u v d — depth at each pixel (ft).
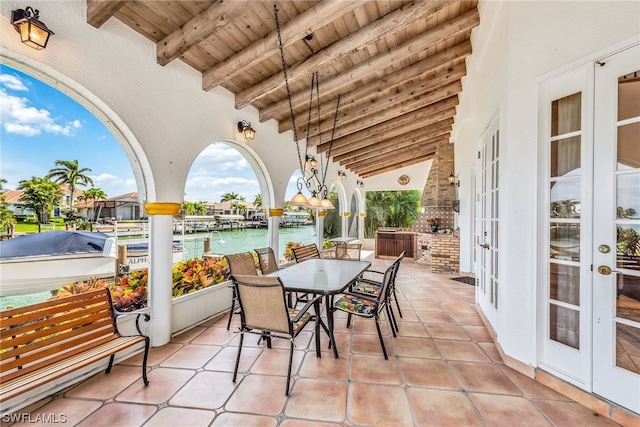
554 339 7.01
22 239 13.84
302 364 8.07
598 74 6.04
